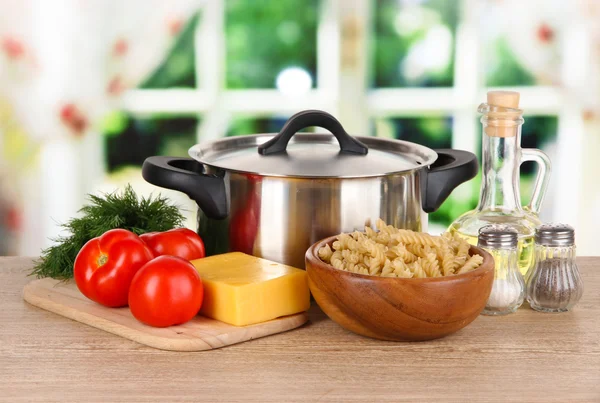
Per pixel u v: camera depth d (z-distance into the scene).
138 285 0.99
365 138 1.31
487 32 2.64
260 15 2.61
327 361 0.94
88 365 0.93
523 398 0.85
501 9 2.62
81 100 2.66
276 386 0.88
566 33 2.64
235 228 1.12
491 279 0.98
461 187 2.73
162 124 2.67
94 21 2.61
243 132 2.68
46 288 1.17
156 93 2.66
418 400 0.84
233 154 1.23
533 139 2.73
